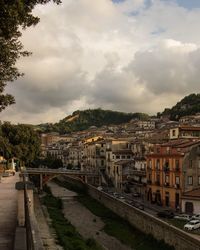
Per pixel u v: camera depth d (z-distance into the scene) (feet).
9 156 437.17
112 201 275.59
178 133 352.28
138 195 343.05
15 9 63.52
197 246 138.10
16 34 77.36
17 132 457.68
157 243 173.27
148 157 317.42
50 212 254.06
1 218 122.01
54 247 147.02
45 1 69.62
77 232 195.42
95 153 504.02
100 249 167.53
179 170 271.49
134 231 208.13
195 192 256.11
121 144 463.01
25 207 100.94
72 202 339.77
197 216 224.33
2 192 209.87
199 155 271.69
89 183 433.07
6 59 79.61
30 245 59.52
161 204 291.38
